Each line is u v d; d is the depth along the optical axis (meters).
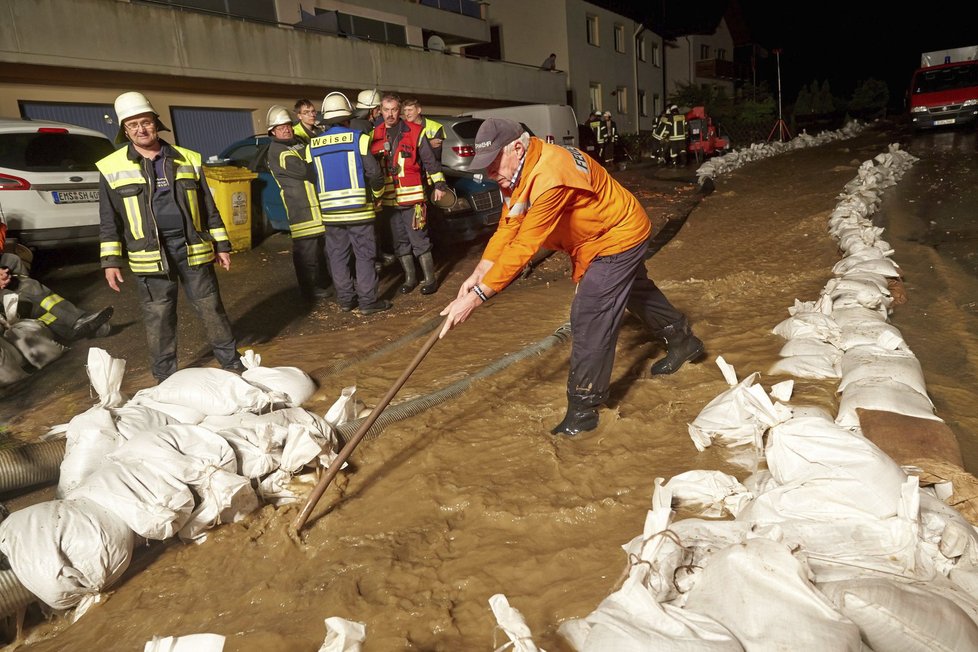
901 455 2.91
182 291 7.84
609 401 4.14
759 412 2.83
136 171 4.61
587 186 3.36
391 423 4.04
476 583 2.63
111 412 3.47
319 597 2.64
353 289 7.08
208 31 13.28
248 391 3.79
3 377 5.26
